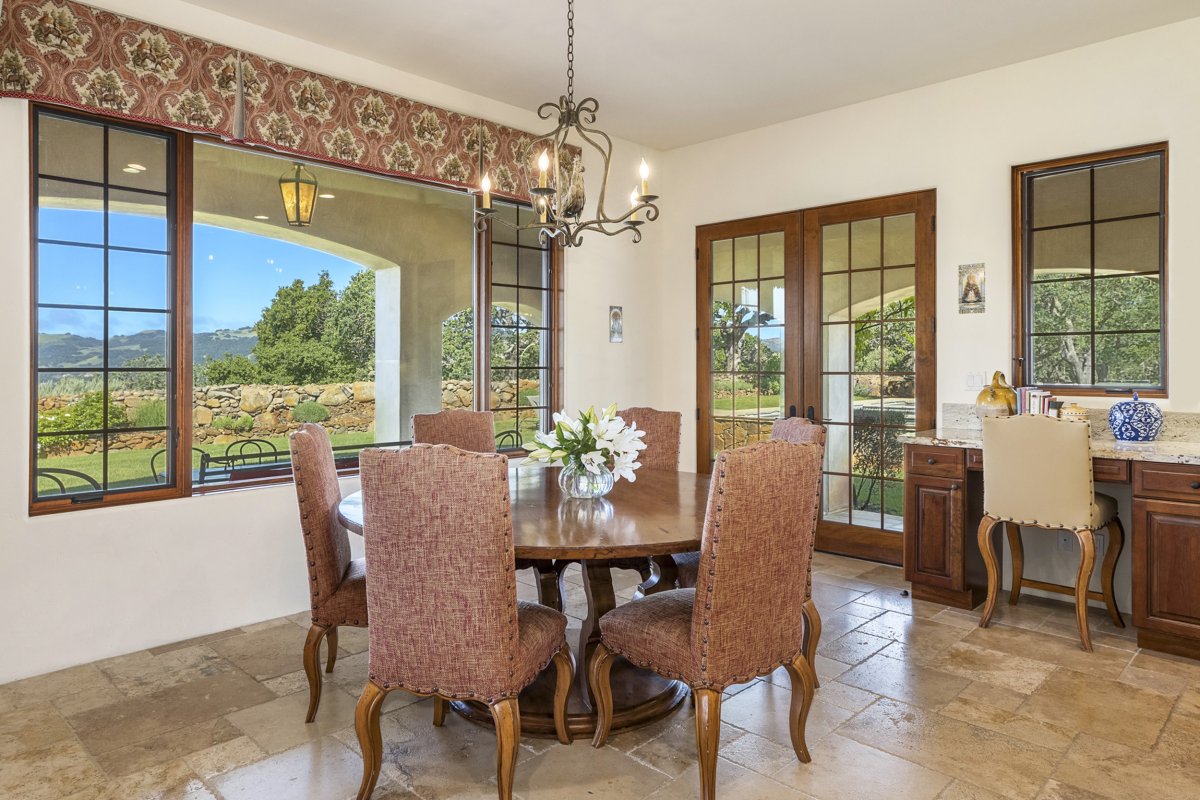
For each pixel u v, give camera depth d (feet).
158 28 10.39
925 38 12.10
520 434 15.89
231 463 13.46
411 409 16.48
